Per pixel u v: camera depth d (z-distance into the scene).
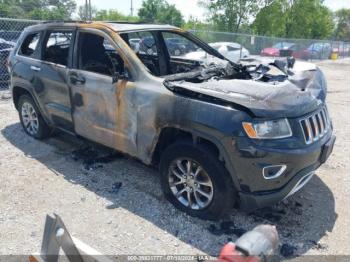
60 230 1.73
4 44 9.89
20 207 3.67
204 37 16.34
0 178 4.27
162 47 5.04
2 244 3.10
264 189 3.14
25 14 39.22
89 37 4.45
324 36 48.16
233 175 3.17
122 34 4.20
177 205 3.64
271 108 3.12
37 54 5.04
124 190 4.04
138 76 3.76
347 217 3.64
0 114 6.88
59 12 40.62
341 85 12.65
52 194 3.94
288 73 4.48
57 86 4.64
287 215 3.64
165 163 3.60
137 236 3.25
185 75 3.90
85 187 4.10
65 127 4.81
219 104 3.20
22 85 5.25
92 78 4.14
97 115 4.19
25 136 5.65
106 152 5.05
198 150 3.28
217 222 3.47
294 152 3.10
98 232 3.29
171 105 3.41
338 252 3.12
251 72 4.35
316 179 4.48
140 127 3.73
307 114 3.35
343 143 5.86
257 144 3.03
